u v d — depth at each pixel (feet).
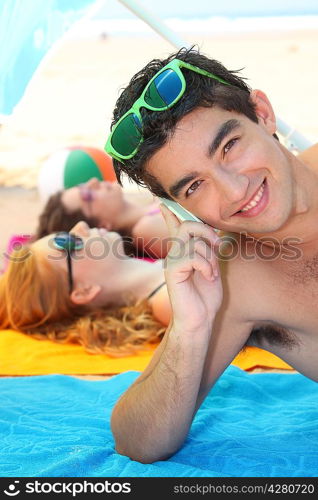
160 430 5.04
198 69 4.54
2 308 9.48
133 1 7.15
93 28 27.37
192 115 4.43
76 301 9.30
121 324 8.99
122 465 5.11
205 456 5.32
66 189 10.27
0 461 5.27
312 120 17.35
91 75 23.02
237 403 6.66
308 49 23.68
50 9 6.67
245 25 26.21
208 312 4.88
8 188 14.08
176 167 4.47
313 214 4.74
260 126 4.62
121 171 5.17
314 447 5.50
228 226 4.61
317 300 4.94
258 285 5.04
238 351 5.29
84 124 18.48
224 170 4.39
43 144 16.99
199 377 4.98
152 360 5.30
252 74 21.40
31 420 6.26
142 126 4.51
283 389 7.05
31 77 6.76
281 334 5.20
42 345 8.87
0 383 7.31
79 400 6.82
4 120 6.82
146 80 4.74
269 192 4.47
